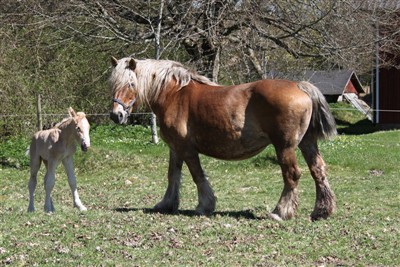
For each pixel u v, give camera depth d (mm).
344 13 24297
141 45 26625
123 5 24391
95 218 10750
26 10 25953
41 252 8562
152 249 8797
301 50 27438
